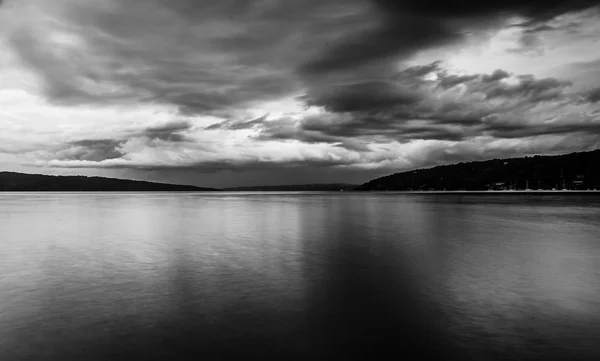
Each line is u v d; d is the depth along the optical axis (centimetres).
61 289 1254
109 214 4881
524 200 10456
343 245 2172
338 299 1131
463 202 9094
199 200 11081
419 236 2569
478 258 1773
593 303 1096
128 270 1527
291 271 1500
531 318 980
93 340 853
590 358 774
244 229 3027
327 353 790
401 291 1214
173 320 968
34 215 4709
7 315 1009
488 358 772
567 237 2530
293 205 7612
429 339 856
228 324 939
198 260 1731
